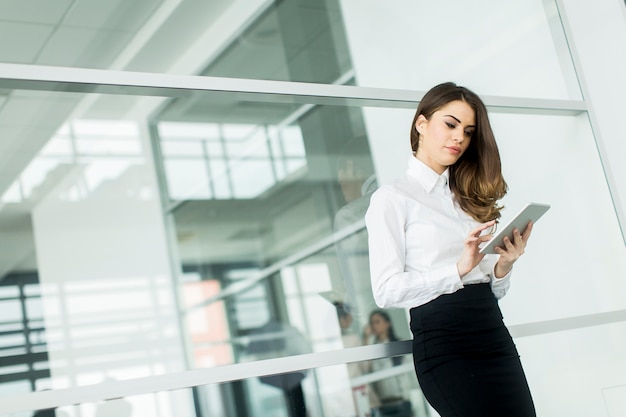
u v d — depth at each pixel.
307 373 2.46
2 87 2.33
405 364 2.63
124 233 2.41
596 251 3.36
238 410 2.33
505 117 3.35
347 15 3.07
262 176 2.70
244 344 2.49
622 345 3.29
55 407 2.12
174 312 2.42
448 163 2.34
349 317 2.68
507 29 3.48
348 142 2.88
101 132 2.45
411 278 2.18
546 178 3.37
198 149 2.60
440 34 3.30
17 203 2.29
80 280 2.31
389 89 3.00
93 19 2.54
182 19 2.68
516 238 2.19
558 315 3.17
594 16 3.52
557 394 3.06
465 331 2.17
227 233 2.58
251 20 2.83
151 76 2.52
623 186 3.42
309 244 2.71
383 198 2.30
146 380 2.24
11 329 2.17
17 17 2.44
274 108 2.77
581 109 3.51
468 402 2.12
